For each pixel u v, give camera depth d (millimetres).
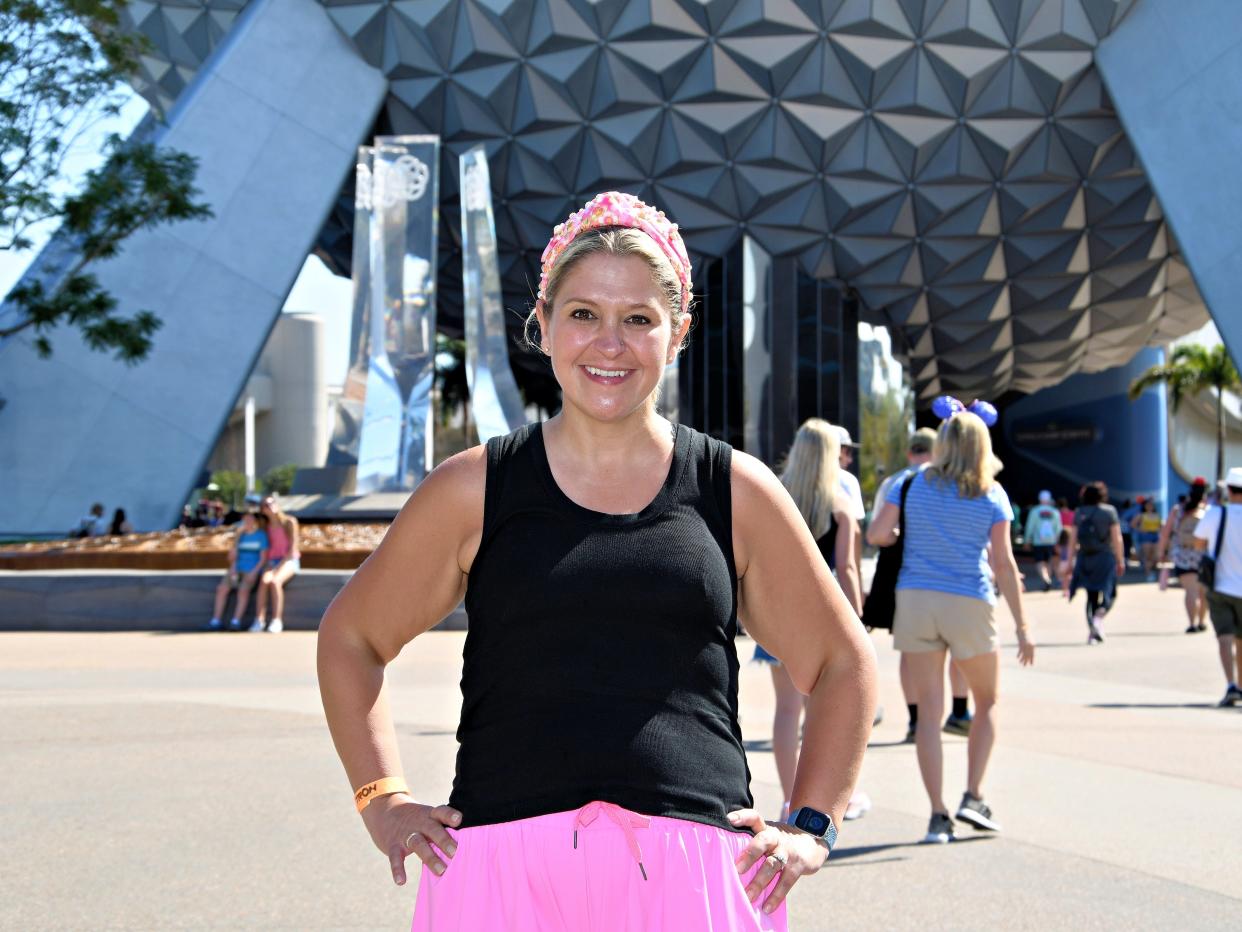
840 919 4383
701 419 28750
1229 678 9211
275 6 24359
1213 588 9211
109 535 19594
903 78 25359
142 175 17344
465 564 1999
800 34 24625
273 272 22906
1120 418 43188
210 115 23297
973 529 5613
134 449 21828
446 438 49188
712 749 1874
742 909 1840
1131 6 23641
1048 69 24750
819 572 2012
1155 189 22391
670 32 24562
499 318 20234
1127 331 34656
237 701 8953
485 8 24484
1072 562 21266
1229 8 21906
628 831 1788
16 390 21750
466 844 1848
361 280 20188
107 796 6055
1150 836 5504
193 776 6504
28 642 13039
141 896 4535
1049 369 36969
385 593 2016
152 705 8750
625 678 1840
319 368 56094
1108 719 8578
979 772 5574
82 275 19422
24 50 16406
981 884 4805
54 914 4328
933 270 29750
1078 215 28672
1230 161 21438
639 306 1931
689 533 1900
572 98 25969
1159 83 22844
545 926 1808
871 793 6395
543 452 1965
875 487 30453
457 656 11930
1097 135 26297
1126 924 4328
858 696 2004
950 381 37781
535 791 1823
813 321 28719
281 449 55344
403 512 2000
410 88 25562
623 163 27109
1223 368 42219
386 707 2057
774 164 26859
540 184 27891
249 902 4473
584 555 1863
